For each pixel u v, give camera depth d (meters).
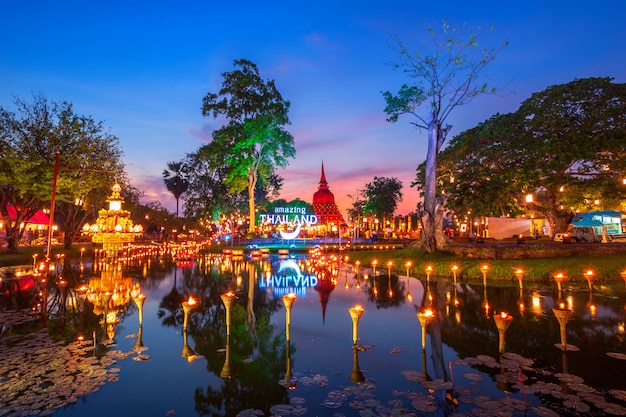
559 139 23.97
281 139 50.09
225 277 20.95
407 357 7.60
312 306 12.98
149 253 41.38
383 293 15.12
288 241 51.66
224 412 5.33
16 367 7.09
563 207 39.12
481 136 30.31
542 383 6.10
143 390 6.11
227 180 50.16
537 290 14.14
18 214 30.58
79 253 36.69
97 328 10.06
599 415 5.05
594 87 24.75
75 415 5.24
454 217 60.47
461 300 13.03
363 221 70.75
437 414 5.13
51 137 30.12
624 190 32.81
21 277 20.23
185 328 9.85
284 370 6.97
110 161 34.69
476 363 7.08
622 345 7.95
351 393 5.89
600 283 15.05
